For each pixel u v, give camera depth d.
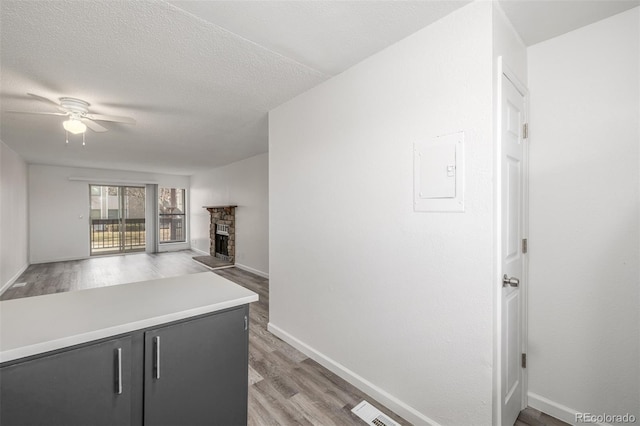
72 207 7.34
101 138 4.33
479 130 1.46
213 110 3.11
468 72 1.50
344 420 1.79
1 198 4.43
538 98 1.83
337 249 2.29
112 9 1.55
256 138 4.36
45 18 1.61
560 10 1.52
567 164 1.72
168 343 1.24
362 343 2.09
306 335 2.62
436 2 1.49
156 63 2.12
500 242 1.47
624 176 1.55
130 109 3.07
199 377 1.34
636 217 1.52
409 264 1.78
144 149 5.17
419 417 1.71
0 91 2.58
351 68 2.17
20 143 4.59
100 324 1.11
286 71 2.24
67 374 1.01
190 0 1.49
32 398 0.95
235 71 2.25
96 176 7.66
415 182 1.74
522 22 1.61
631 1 1.45
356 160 2.12
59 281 5.31
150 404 1.20
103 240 7.99
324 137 2.41
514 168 1.67
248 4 1.53
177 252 8.70
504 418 1.54
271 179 3.08
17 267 5.53
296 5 1.53
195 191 9.00
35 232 6.82
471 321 1.50
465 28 1.51
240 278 5.54
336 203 2.30
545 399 1.80
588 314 1.66
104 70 2.22
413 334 1.76
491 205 1.42
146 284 1.71
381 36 1.79
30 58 2.04
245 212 6.28
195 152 5.49
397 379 1.85
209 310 1.35
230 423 1.44
